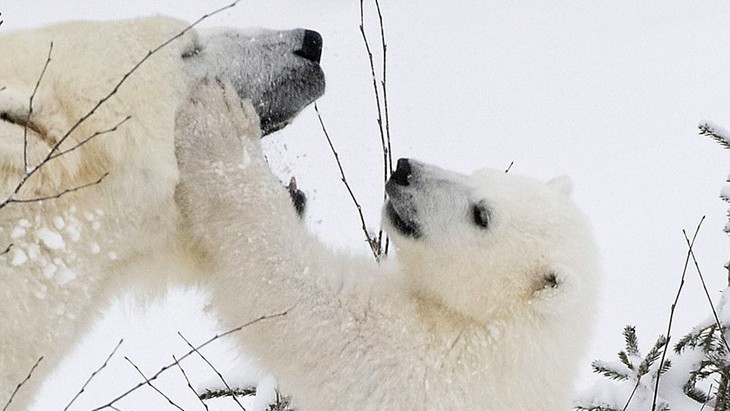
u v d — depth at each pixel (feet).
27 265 19.66
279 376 23.68
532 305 24.77
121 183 21.06
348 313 23.79
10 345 19.45
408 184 26.55
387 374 23.32
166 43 20.83
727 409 27.48
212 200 22.59
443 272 25.59
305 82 24.30
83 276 20.77
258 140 23.65
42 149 19.80
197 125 22.58
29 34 21.09
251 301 22.90
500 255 25.30
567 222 25.98
